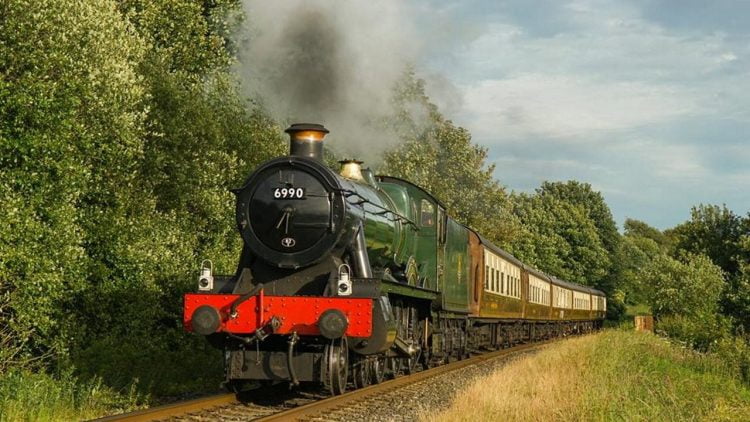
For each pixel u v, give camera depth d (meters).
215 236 18.81
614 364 14.43
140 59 16.73
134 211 16.16
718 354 20.00
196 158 18.03
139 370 12.52
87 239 14.98
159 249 16.28
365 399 10.40
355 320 9.73
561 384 11.77
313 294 10.66
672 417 9.72
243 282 10.88
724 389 14.14
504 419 8.89
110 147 15.03
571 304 42.47
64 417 8.73
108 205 15.55
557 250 66.94
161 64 18.12
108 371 12.16
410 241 14.84
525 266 30.56
